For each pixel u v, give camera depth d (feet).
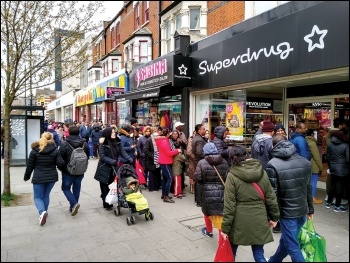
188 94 29.99
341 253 12.62
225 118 27.63
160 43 35.42
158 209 18.70
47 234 14.47
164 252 12.69
